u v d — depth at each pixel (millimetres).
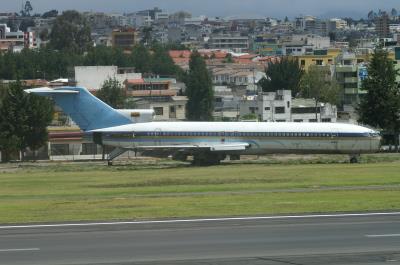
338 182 178250
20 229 108062
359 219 113188
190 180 194375
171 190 166750
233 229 105000
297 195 149250
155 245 92500
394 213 119125
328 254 85125
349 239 95000
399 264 79250
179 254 86438
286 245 91375
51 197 158250
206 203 137250
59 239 98062
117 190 171125
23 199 154625
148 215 121500
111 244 93562
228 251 87875
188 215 120438
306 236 97875
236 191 161250
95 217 120062
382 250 87000
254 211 124188
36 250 89938
